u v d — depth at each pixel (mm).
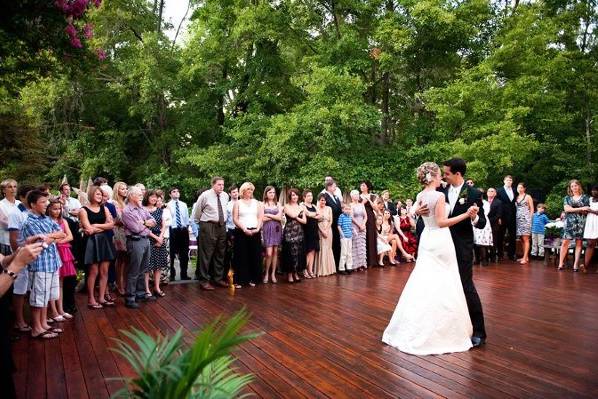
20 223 4785
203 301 6258
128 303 5898
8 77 7199
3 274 1872
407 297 4148
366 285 7367
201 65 16391
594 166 14156
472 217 4047
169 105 19125
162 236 6723
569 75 14633
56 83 15852
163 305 6023
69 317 5344
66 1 6277
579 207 8484
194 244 9406
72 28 6633
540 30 14445
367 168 13914
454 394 3080
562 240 8906
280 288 7184
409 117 16484
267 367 3637
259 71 16969
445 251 4094
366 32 16016
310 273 8219
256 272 7586
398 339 4109
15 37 6062
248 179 15719
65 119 18031
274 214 7758
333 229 8688
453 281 4102
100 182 6777
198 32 16453
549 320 5047
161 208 6844
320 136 13977
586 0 16062
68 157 17781
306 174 13875
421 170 4254
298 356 3900
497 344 4195
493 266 9391
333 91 13891
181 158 16797
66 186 6781
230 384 1740
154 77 16406
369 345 4199
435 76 15445
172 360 1592
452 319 4020
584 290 6734
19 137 10164
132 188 6027
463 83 13258
